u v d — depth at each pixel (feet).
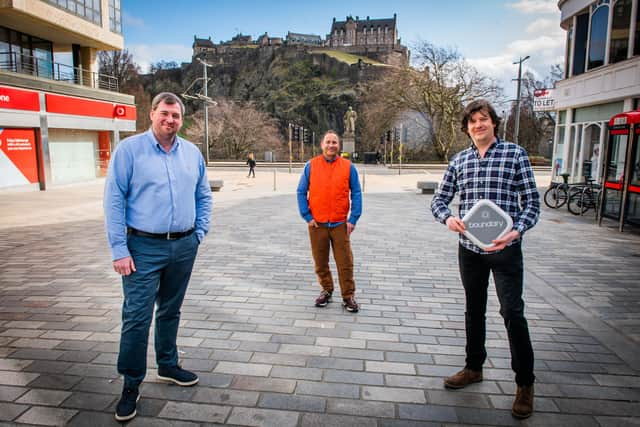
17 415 8.49
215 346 11.56
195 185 9.46
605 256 21.79
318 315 13.83
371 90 167.12
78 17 63.10
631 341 12.08
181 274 9.32
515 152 8.68
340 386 9.66
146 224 8.73
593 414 8.68
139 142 8.76
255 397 9.21
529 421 8.44
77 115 62.44
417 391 9.48
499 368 10.51
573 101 52.90
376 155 140.26
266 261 20.48
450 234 27.40
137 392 8.66
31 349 11.27
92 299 15.14
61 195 50.52
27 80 53.67
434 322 13.32
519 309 8.52
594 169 49.65
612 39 45.50
